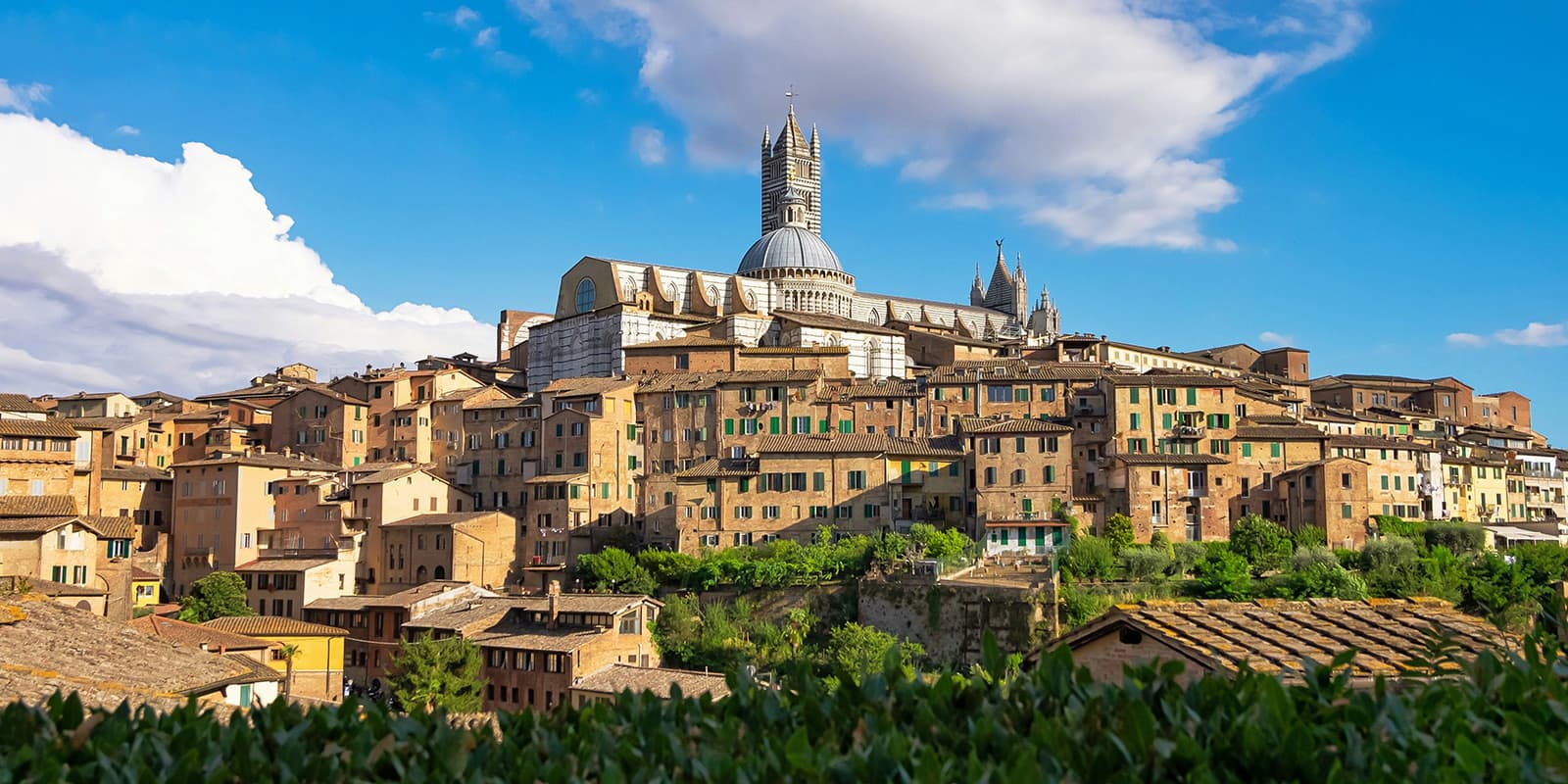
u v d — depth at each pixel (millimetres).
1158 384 148625
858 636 108375
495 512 149750
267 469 154625
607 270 195750
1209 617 34062
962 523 138875
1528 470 187875
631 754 16609
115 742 17609
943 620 112812
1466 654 30047
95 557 118500
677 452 157875
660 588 131875
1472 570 119812
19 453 128500
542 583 144250
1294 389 199875
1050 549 128875
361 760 16797
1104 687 18281
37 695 38750
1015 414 153625
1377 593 116938
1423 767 14844
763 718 18453
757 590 125812
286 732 17906
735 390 157375
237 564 149250
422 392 177375
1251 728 15406
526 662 107188
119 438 170000
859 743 16594
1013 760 15602
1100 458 147500
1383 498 143875
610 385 160125
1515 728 16344
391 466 162750
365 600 129500
